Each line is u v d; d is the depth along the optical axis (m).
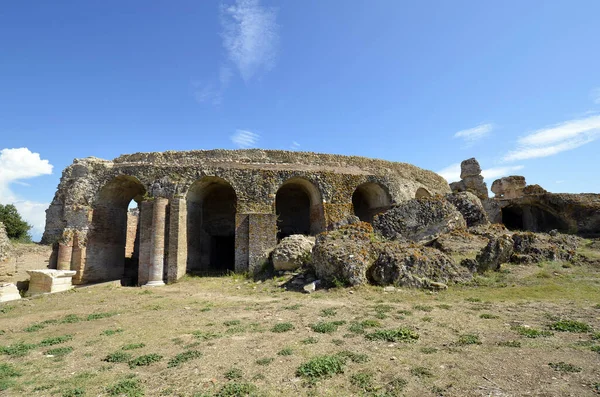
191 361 7.00
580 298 11.01
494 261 14.80
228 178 22.06
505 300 11.07
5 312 13.60
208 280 19.22
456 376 5.73
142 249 20.38
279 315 10.55
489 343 7.29
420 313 9.90
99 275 21.84
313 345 7.60
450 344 7.32
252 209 21.66
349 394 5.33
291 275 17.11
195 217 23.12
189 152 24.20
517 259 15.79
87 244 21.17
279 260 17.86
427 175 31.09
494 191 38.00
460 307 10.40
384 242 16.58
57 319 11.82
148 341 8.66
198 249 23.36
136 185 24.33
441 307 10.46
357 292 12.93
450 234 18.77
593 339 7.26
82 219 21.39
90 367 7.08
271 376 6.09
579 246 19.44
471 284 13.14
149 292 16.92
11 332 10.40
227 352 7.43
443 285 12.80
